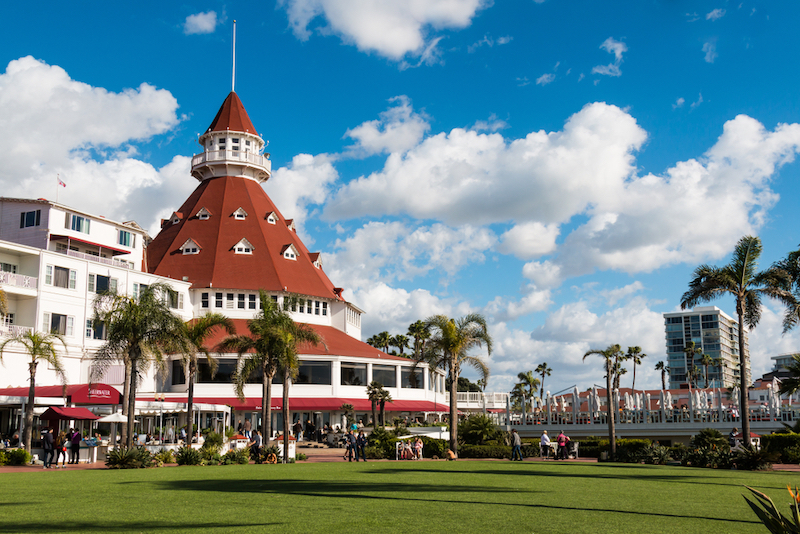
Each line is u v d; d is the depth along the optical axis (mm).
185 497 17766
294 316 80625
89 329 60500
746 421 41156
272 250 85375
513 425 65688
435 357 47375
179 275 79875
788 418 56469
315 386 70750
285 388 45688
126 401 41469
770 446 43844
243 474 27344
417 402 75875
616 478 25891
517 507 15812
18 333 53188
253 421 67438
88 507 15602
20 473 28891
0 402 40875
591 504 16656
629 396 65312
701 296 44031
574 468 33062
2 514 14438
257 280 80562
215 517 13875
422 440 47188
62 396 43781
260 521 13305
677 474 28922
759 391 123562
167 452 37594
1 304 40000
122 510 15023
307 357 70938
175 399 59281
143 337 40344
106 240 66312
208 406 50281
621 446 45469
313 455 48938
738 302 43375
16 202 61688
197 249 83188
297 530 12219
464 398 84875
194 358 47906
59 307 58094
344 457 44156
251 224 87250
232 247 83438
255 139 95500
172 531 12117
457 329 47562
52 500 17125
